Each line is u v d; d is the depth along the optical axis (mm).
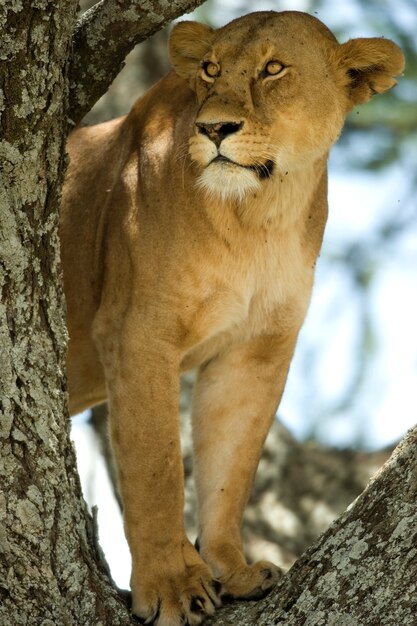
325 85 8859
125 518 8484
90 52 8180
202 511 9156
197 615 8078
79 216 9445
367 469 12102
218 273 8727
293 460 12172
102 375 9703
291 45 8711
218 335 9141
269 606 7266
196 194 8625
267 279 8984
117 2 8070
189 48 9023
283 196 8789
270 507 11930
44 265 7500
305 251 9109
